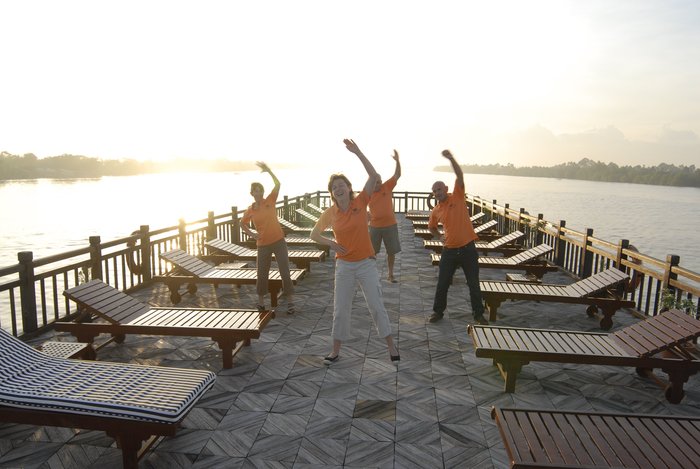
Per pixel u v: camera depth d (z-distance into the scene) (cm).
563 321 641
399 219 1975
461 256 586
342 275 452
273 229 604
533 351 411
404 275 897
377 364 474
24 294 545
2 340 335
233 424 357
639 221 13150
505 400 404
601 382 447
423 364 476
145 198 13538
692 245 9181
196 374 329
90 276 679
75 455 318
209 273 725
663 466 249
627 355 411
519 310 687
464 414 377
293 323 602
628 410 394
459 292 774
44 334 566
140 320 485
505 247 1070
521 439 271
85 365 340
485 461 313
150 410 277
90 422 284
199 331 457
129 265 767
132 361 478
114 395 293
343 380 436
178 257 730
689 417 300
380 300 454
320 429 351
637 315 664
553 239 1120
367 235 446
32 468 303
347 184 434
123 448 288
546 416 298
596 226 11350
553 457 253
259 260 612
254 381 432
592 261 877
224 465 306
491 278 931
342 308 459
